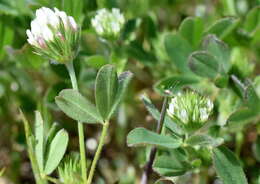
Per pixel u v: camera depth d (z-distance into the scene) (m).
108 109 0.17
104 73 0.17
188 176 0.22
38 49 0.17
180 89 0.22
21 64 0.24
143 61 0.25
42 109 0.21
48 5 0.21
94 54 0.25
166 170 0.19
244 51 0.25
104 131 0.18
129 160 0.26
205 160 0.19
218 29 0.23
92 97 0.25
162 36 0.26
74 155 0.19
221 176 0.18
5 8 0.24
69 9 0.21
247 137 0.25
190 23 0.23
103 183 0.23
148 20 0.26
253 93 0.20
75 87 0.18
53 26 0.17
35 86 0.26
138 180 0.25
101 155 0.27
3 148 0.27
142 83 0.28
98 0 0.24
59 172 0.18
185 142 0.17
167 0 0.29
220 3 0.29
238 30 0.24
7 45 0.23
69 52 0.17
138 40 0.26
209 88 0.23
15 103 0.26
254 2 0.28
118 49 0.23
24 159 0.27
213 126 0.20
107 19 0.23
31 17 0.24
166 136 0.17
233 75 0.21
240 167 0.18
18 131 0.26
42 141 0.18
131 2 0.28
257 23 0.25
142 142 0.16
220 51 0.22
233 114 0.19
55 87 0.23
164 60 0.26
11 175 0.26
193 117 0.17
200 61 0.21
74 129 0.27
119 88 0.17
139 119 0.27
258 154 0.23
